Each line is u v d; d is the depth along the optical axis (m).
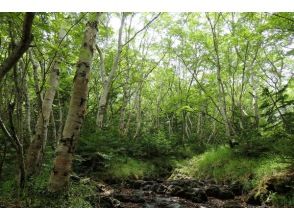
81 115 7.58
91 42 7.81
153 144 18.66
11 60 3.25
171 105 28.33
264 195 8.70
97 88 26.98
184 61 25.67
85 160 13.10
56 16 7.71
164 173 17.11
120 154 16.62
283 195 8.35
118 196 8.96
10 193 7.17
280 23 13.66
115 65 19.50
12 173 8.84
